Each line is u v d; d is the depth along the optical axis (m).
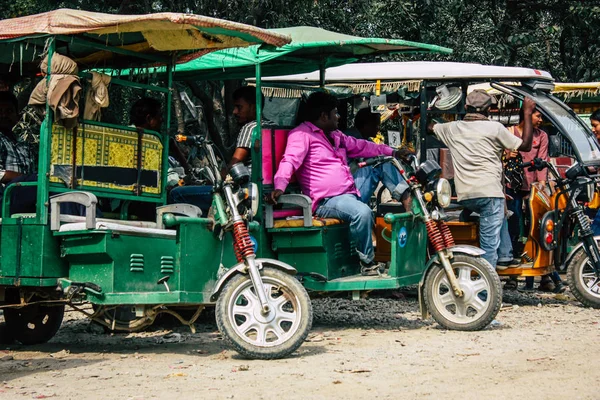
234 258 6.08
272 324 5.50
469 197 7.80
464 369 5.09
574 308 8.23
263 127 6.98
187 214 5.96
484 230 7.82
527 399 4.30
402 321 7.42
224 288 5.48
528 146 7.87
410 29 16.44
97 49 6.39
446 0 18.06
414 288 9.80
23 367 5.43
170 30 5.96
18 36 5.79
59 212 5.64
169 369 5.25
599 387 4.57
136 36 6.19
